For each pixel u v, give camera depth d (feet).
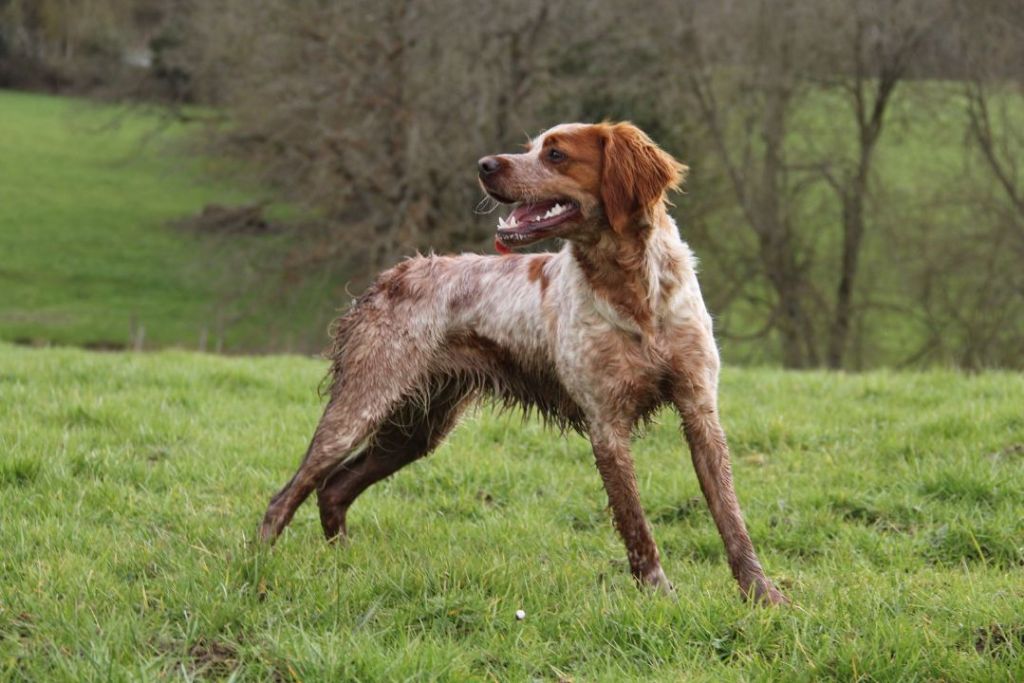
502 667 16.56
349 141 84.48
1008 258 89.35
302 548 21.38
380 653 16.12
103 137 176.04
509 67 85.66
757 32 92.48
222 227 104.58
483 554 21.12
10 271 122.42
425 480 27.17
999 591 18.58
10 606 17.94
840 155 97.09
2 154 163.84
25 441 27.68
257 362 44.21
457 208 86.43
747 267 100.32
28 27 203.62
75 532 21.79
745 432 30.99
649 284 19.47
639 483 26.58
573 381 20.29
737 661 16.40
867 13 88.84
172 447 29.14
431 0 81.76
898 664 15.72
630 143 19.56
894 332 101.71
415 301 22.70
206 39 94.53
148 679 15.19
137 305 116.06
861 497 25.07
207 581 18.84
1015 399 32.48
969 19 86.02
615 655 16.89
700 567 21.47
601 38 87.71
